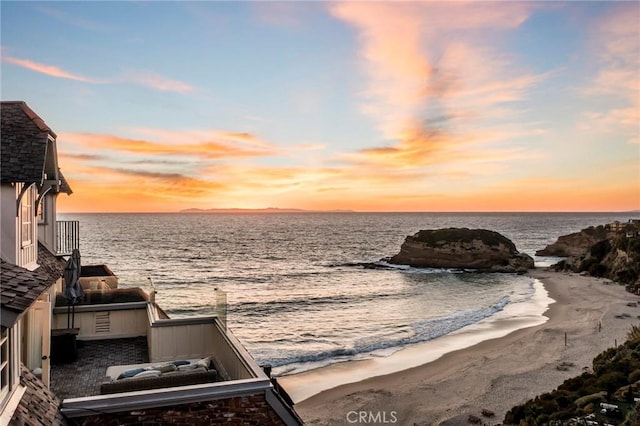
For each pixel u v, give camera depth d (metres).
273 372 27.80
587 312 44.22
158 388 7.89
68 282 12.36
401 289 60.56
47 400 6.54
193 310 47.09
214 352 10.90
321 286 62.44
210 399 7.34
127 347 12.34
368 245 123.50
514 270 76.94
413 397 23.45
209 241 126.06
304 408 22.20
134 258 88.19
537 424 18.05
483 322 41.62
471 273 75.88
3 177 8.34
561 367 27.38
